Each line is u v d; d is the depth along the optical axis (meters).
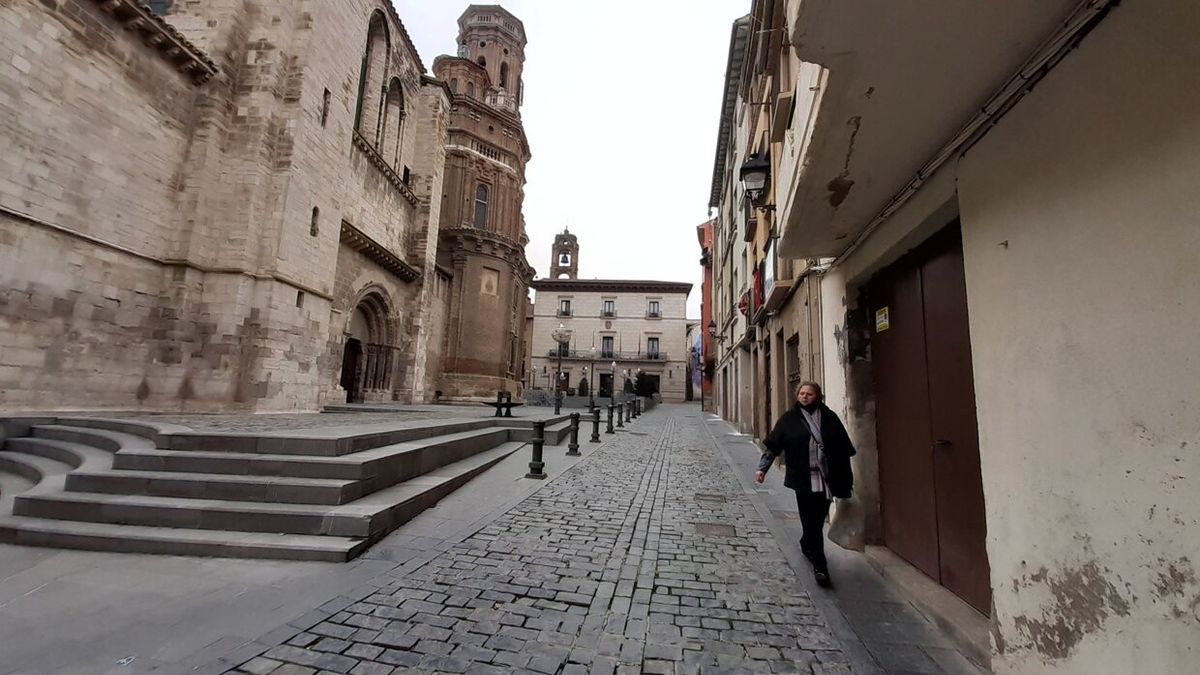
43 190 8.99
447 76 35.06
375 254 19.08
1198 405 1.57
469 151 32.59
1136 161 1.80
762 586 4.08
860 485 5.00
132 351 10.80
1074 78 2.11
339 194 15.74
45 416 8.29
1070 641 2.13
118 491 5.40
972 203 2.92
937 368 3.91
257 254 12.74
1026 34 2.22
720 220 28.72
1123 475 1.86
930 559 3.98
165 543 4.51
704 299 40.66
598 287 56.59
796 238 5.04
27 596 3.60
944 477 3.78
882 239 4.44
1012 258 2.54
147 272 11.16
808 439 4.36
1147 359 1.76
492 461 9.12
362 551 4.64
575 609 3.59
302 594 3.73
